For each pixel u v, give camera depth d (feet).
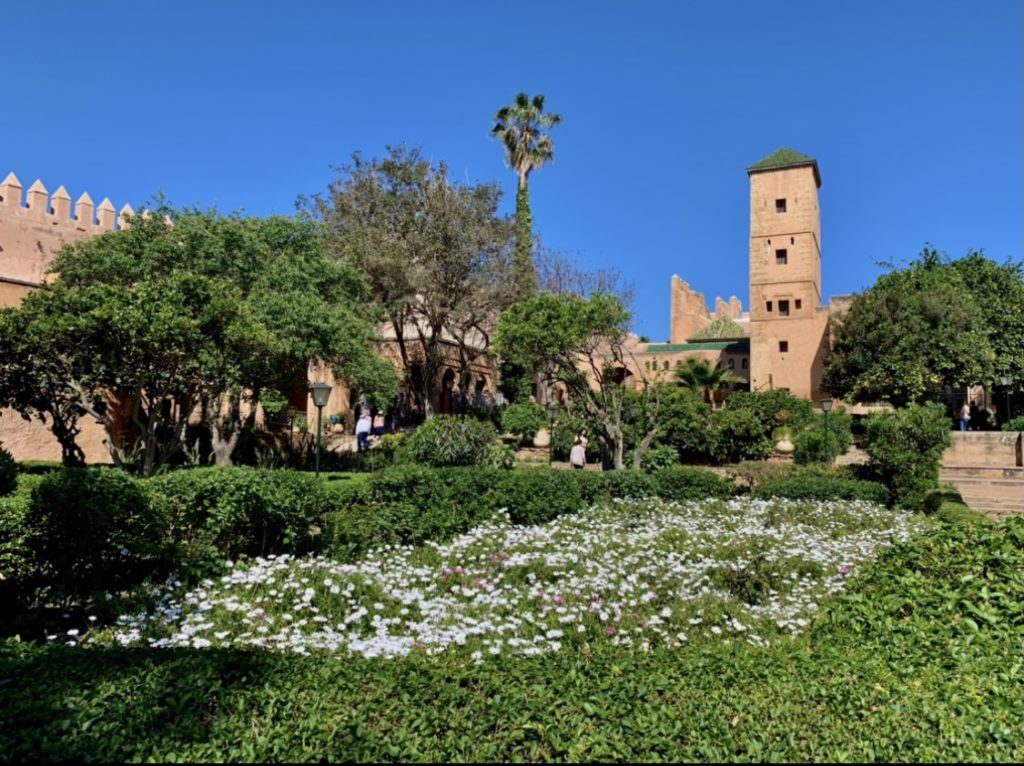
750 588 23.98
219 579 22.50
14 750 9.32
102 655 12.93
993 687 12.21
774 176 133.49
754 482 53.78
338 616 20.18
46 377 41.91
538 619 20.25
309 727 10.09
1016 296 106.93
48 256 74.64
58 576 21.13
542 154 117.19
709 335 169.68
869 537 33.09
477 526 32.22
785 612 21.27
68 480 21.56
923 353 98.12
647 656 13.88
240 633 18.65
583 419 62.95
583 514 37.24
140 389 42.91
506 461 60.13
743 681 12.01
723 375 108.27
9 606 20.40
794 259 130.93
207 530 24.76
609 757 9.68
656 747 9.89
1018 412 111.86
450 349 114.01
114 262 59.31
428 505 32.30
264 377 51.52
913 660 13.48
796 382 128.67
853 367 103.55
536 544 28.86
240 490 25.36
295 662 12.59
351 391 96.99
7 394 42.29
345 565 24.95
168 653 13.12
